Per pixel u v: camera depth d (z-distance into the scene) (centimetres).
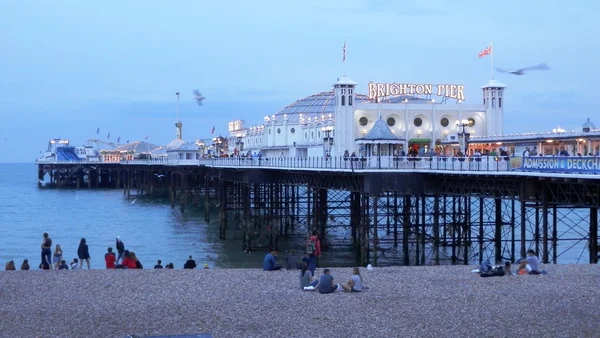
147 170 17162
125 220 10681
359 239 6519
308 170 6981
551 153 6775
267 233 8188
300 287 3709
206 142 18550
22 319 3047
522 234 4900
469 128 8656
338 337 2753
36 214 11769
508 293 3497
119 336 2794
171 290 3656
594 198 4612
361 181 6219
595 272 4128
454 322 2950
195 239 8419
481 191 5553
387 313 3114
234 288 3709
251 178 8431
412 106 8594
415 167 5988
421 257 6200
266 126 12562
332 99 13312
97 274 4138
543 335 2758
